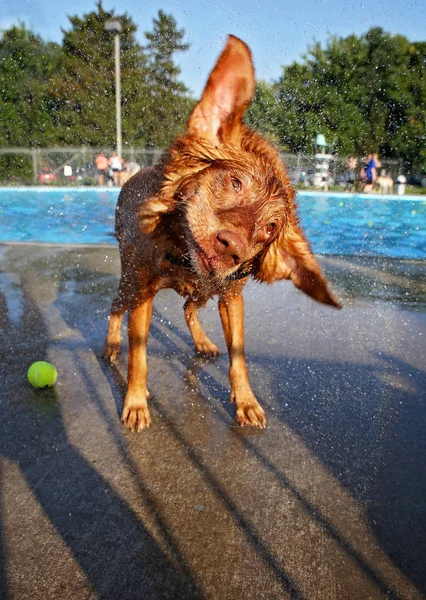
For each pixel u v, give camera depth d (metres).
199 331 1.47
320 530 0.78
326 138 7.10
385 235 3.92
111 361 1.39
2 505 0.81
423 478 0.92
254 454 0.97
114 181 6.67
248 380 1.17
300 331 1.63
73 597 0.66
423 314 1.83
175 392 1.22
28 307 1.81
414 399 1.21
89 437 1.01
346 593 0.67
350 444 1.02
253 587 0.68
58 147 8.09
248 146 0.94
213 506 0.83
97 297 1.95
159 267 1.02
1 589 0.66
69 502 0.83
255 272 1.01
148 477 0.89
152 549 0.73
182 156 0.91
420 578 0.70
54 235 3.55
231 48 0.83
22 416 1.09
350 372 1.34
